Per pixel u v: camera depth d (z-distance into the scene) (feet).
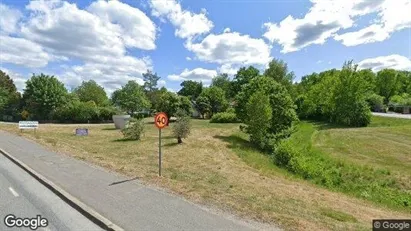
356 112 135.85
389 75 276.62
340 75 149.59
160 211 19.57
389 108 225.97
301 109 177.68
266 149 73.51
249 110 76.84
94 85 258.16
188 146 62.28
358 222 20.35
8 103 199.62
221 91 189.98
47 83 184.34
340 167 57.93
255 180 34.99
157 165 39.65
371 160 64.49
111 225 17.37
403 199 42.06
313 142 90.07
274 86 86.17
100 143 64.39
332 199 30.78
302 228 17.04
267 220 18.15
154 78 282.97
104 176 29.71
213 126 114.52
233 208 20.29
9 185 26.81
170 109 137.28
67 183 26.73
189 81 264.31
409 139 88.28
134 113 211.41
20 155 43.14
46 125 132.26
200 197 22.77
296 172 53.62
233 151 63.16
